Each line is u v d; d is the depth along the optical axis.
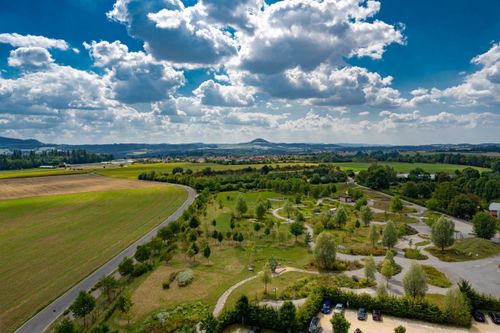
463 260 76.38
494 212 123.62
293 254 81.94
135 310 53.31
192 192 189.12
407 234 100.25
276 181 188.88
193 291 59.91
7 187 196.38
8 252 83.25
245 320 49.50
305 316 48.50
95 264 75.19
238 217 125.56
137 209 138.88
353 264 73.00
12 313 53.84
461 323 48.69
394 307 51.53
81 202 153.62
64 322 41.94
